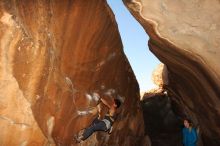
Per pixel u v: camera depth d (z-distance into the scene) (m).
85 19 7.40
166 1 6.56
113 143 9.16
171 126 14.34
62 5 6.87
